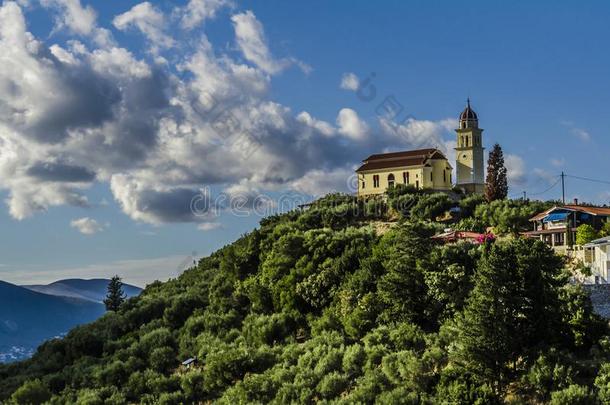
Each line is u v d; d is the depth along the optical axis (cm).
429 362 6962
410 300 8131
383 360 7175
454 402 6197
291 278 9950
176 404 8262
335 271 9569
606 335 6881
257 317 9862
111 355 10350
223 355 8406
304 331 9262
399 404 6394
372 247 9750
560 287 7450
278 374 7744
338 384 7231
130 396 8788
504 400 6334
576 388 5881
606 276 8531
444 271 8100
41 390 9119
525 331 6781
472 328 6562
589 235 9812
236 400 7544
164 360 9519
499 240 10325
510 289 6794
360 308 8431
